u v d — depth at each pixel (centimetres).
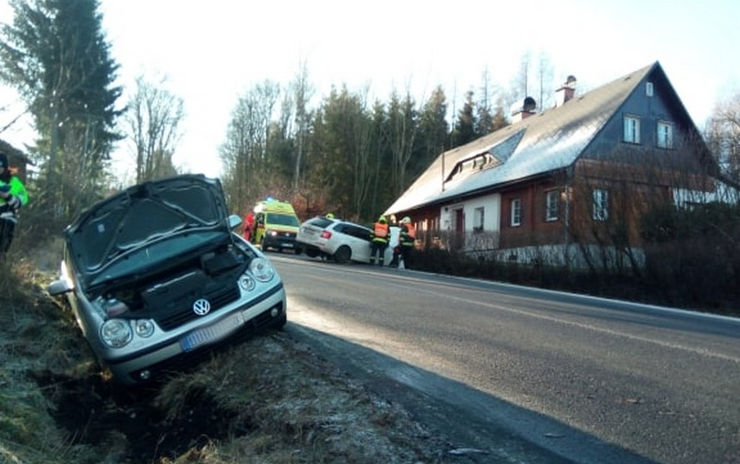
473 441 411
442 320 845
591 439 419
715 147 1775
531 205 2594
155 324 542
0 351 595
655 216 1680
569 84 3294
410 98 5744
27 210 1044
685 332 851
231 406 486
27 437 425
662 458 390
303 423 423
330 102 5528
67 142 1356
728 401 502
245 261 632
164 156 5219
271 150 6231
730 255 1516
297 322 782
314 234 2223
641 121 2553
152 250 642
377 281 1372
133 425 513
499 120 6300
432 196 3525
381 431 412
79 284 608
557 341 726
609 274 1730
